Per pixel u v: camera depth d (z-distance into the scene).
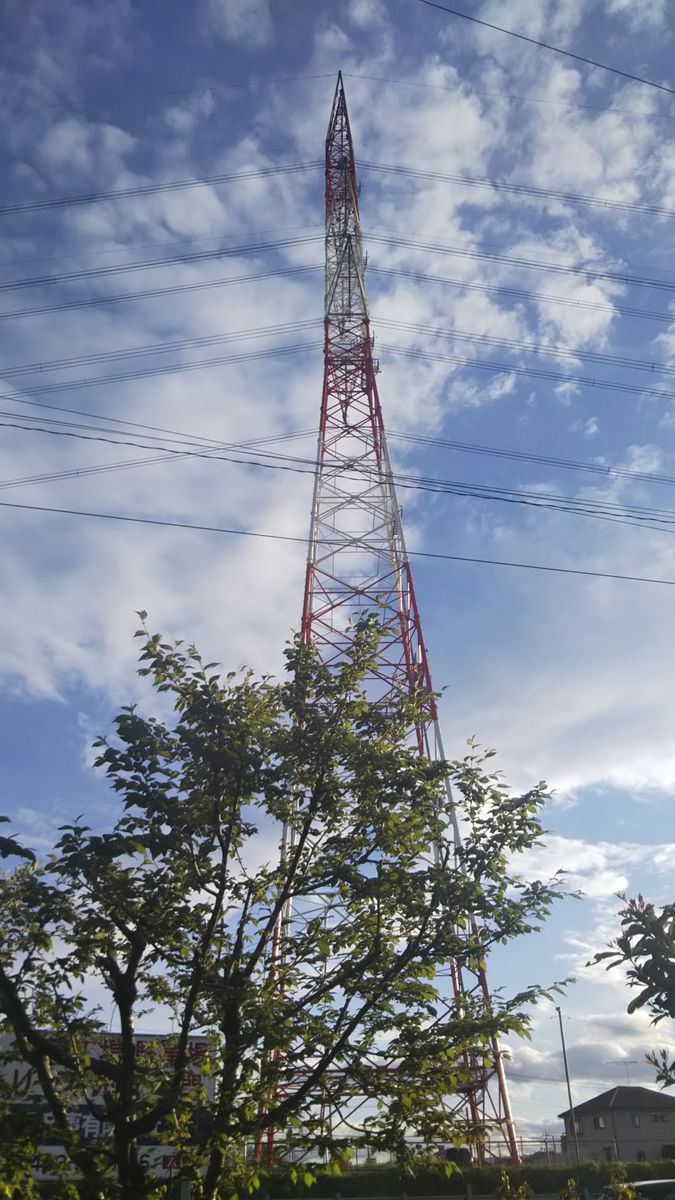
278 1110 10.06
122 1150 9.66
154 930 10.34
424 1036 10.62
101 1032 11.27
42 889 10.23
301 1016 10.66
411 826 11.64
